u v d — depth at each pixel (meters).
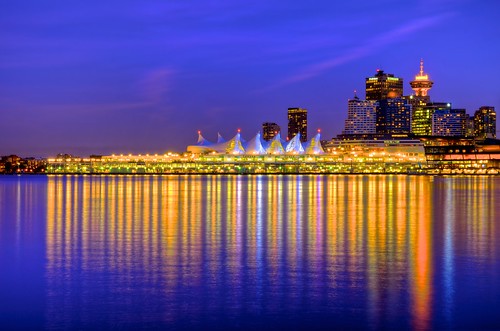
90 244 55.78
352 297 36.25
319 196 136.12
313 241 57.25
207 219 78.88
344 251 51.16
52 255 49.81
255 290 37.91
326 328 31.28
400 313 33.31
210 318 32.75
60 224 73.44
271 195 141.50
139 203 112.25
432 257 48.16
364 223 73.44
